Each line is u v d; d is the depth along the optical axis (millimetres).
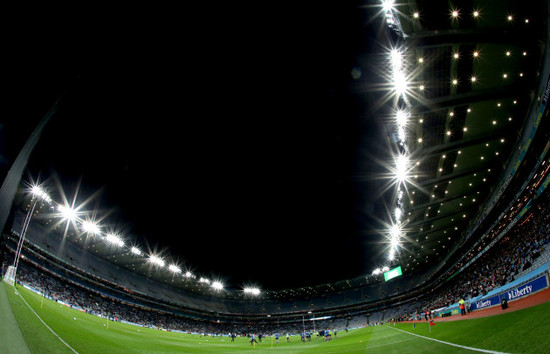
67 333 12656
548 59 22734
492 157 35438
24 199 39844
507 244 39094
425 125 31984
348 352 15555
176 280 69750
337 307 80000
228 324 75625
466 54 25719
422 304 63438
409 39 25391
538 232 25734
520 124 30328
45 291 31734
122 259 58281
